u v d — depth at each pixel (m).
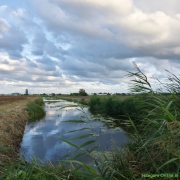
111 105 23.16
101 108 27.91
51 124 16.17
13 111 18.67
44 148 8.86
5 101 39.03
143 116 4.36
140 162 3.30
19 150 8.62
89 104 36.09
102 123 14.51
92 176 2.65
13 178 3.15
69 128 13.76
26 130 13.63
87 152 3.22
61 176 3.32
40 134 12.13
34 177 3.21
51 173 3.28
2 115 13.83
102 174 3.00
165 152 3.03
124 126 12.55
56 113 26.02
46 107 38.03
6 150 6.36
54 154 7.90
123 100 20.23
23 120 16.88
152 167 3.04
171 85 4.33
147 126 3.84
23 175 3.18
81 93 83.62
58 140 10.28
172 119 2.98
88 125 13.75
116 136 9.50
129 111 15.79
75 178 3.19
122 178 3.07
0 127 10.20
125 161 3.44
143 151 3.51
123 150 4.21
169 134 2.92
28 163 3.85
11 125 11.62
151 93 4.35
